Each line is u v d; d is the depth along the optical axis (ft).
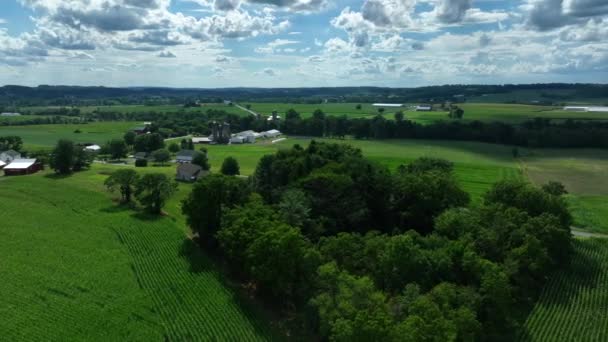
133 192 360.89
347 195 304.71
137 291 219.82
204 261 254.06
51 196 353.72
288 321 208.95
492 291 195.83
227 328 195.72
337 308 179.73
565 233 252.83
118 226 296.51
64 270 231.91
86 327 186.50
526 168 530.68
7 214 302.04
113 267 240.53
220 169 523.29
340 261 229.45
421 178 318.24
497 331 194.08
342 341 161.99
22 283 213.87
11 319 185.68
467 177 476.13
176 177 472.85
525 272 231.50
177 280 232.12
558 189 330.95
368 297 181.88
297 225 262.67
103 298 211.20
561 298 228.02
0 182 401.49
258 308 217.15
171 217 325.01
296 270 216.33
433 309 173.27
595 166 539.70
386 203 316.19
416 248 220.02
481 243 242.58
